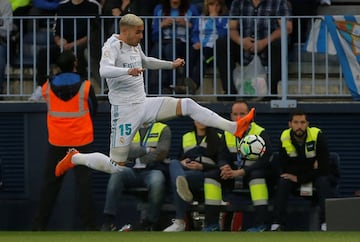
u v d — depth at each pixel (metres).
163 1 49.09
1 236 37.66
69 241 34.91
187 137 45.16
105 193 48.06
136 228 46.84
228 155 44.09
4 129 47.97
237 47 47.97
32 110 47.72
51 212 44.91
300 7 50.34
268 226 44.00
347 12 51.91
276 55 47.81
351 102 47.94
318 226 46.50
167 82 47.81
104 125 48.06
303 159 44.09
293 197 47.09
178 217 43.62
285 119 47.69
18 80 49.28
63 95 43.84
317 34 48.12
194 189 44.44
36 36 49.38
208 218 43.72
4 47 48.59
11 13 49.81
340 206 39.16
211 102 47.75
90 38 48.16
